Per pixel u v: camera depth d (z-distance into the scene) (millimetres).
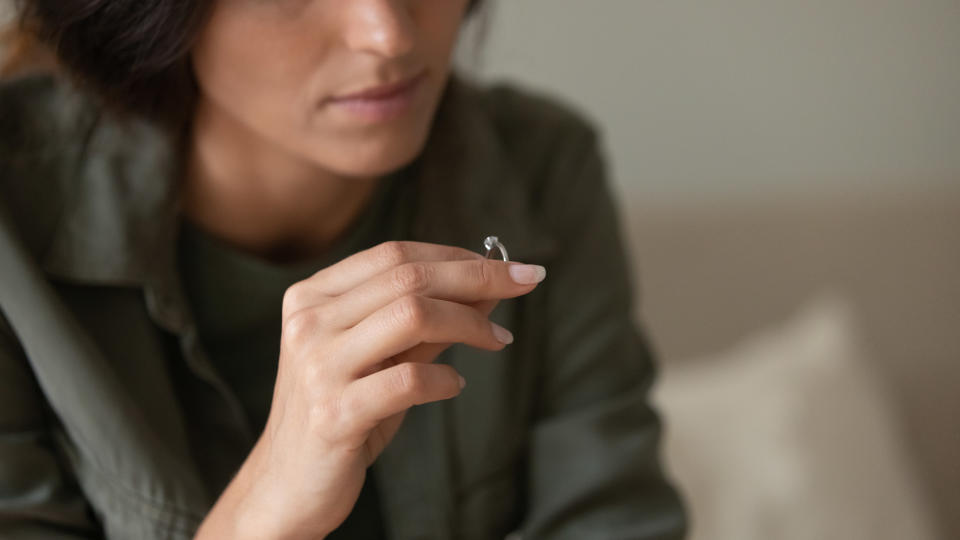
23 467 793
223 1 728
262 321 870
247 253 871
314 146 762
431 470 900
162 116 806
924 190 1694
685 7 1625
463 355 896
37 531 800
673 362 1721
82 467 814
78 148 827
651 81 1666
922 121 1676
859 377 1488
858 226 1702
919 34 1645
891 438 1406
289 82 739
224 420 860
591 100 1672
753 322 1721
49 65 848
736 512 1307
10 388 794
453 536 914
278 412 701
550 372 948
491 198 918
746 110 1682
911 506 1306
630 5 1619
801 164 1706
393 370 660
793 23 1640
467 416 904
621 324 957
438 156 911
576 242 958
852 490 1309
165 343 854
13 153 823
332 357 666
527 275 668
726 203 1709
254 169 832
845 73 1668
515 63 1642
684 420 1446
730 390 1492
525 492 957
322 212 865
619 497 922
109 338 822
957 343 1697
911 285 1703
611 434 924
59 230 812
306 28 722
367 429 672
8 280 782
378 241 908
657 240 1711
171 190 828
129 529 812
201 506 813
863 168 1710
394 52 714
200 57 761
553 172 969
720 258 1707
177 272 833
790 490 1311
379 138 753
